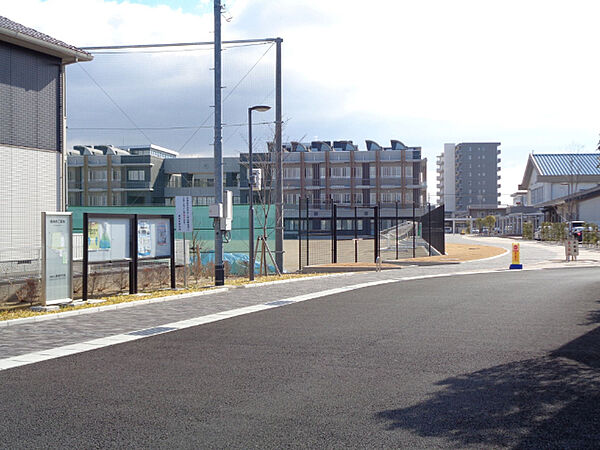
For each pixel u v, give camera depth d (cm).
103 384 643
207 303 1423
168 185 8819
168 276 1948
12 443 459
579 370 681
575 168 9044
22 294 1444
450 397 575
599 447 437
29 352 838
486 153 17738
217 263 1847
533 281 1934
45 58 1784
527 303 1327
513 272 2445
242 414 527
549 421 497
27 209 1706
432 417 512
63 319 1170
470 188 17712
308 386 624
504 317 1113
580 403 550
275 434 471
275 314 1209
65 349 856
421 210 8394
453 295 1520
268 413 529
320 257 3812
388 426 489
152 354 807
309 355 787
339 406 549
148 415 526
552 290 1612
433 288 1722
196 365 733
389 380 646
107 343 899
